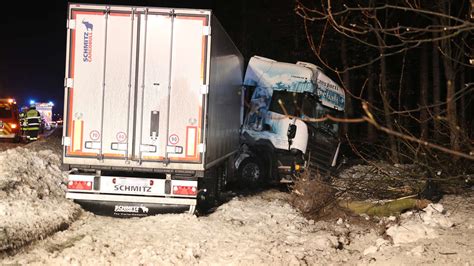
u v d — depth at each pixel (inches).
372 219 418.0
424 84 882.1
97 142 391.5
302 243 342.3
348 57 1016.2
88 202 403.2
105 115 391.2
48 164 489.7
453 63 580.7
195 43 391.9
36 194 389.4
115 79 391.5
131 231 355.6
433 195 437.1
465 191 487.2
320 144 623.2
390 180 476.1
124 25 391.5
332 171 641.6
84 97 390.9
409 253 296.5
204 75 391.9
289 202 466.9
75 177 397.1
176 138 392.8
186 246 321.7
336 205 440.1
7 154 462.3
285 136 597.3
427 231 331.6
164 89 391.9
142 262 291.0
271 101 608.7
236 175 613.0
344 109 667.4
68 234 338.0
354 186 483.2
